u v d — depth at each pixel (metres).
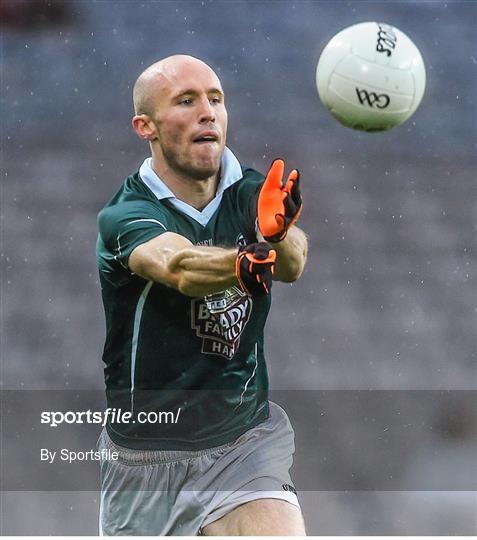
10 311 28.53
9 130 35.12
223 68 39.81
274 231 10.85
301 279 30.11
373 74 11.89
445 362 27.95
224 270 11.05
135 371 13.35
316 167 34.81
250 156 35.47
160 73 13.08
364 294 29.78
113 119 36.41
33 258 30.52
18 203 32.53
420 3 41.78
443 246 32.19
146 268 12.02
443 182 34.25
